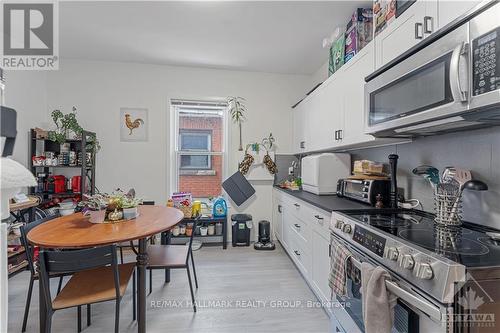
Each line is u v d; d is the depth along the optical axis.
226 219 3.59
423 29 1.28
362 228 1.32
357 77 1.97
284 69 3.68
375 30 1.80
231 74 3.74
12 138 0.55
